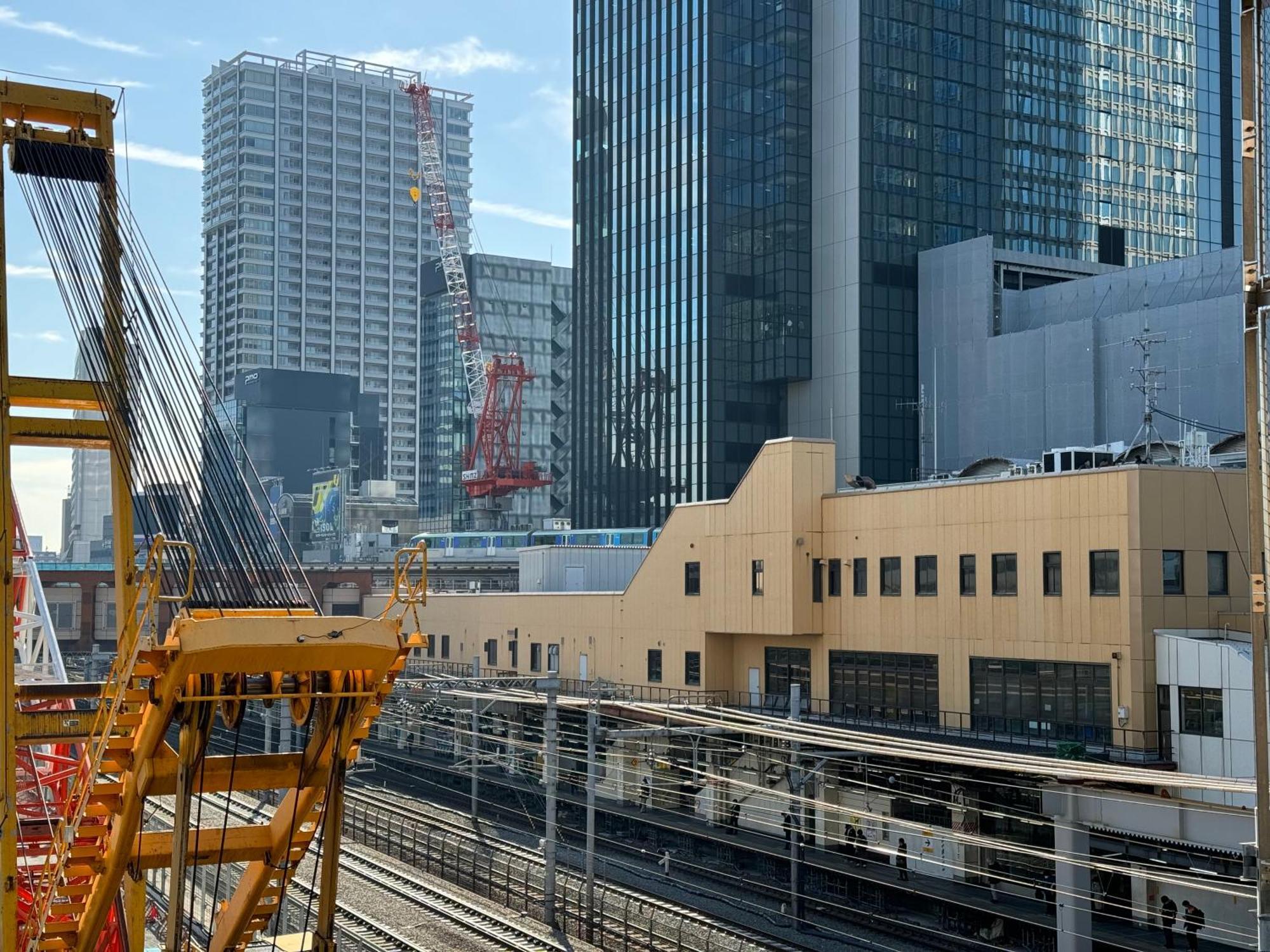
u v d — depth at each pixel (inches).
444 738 2851.9
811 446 2108.8
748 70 4709.6
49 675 1663.4
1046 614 1704.0
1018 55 4931.1
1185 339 3558.1
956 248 4323.3
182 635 586.9
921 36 4643.2
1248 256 564.7
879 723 1941.4
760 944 1460.4
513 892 1738.4
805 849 1823.3
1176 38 5442.9
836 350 4453.7
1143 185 5260.8
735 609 2201.0
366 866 1936.5
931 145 4616.1
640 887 1785.2
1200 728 1515.7
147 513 807.1
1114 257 4923.7
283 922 1526.8
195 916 1407.5
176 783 630.5
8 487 860.0
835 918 1609.3
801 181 4571.9
